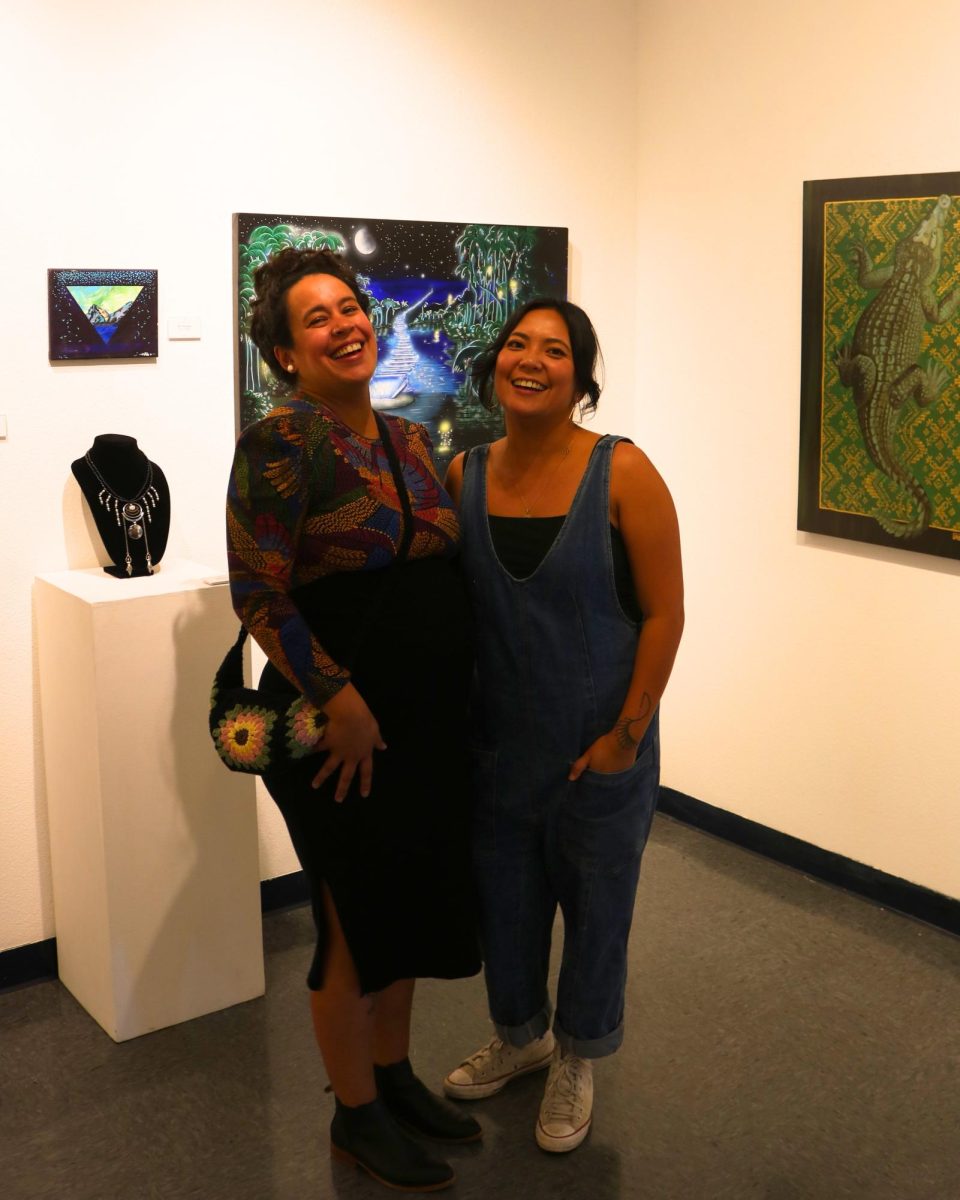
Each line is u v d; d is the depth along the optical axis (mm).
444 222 3496
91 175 2914
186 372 3127
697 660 3951
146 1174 2434
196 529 3219
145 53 2945
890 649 3383
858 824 3541
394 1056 2500
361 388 2168
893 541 3277
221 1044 2867
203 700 2855
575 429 2303
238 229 3127
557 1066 2547
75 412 2979
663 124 3783
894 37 3131
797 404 3514
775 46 3418
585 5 3686
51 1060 2812
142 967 2873
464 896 2328
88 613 2693
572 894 2420
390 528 2135
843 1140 2500
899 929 3357
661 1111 2596
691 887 3600
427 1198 2352
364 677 2152
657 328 3924
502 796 2385
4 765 3033
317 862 2246
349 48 3258
